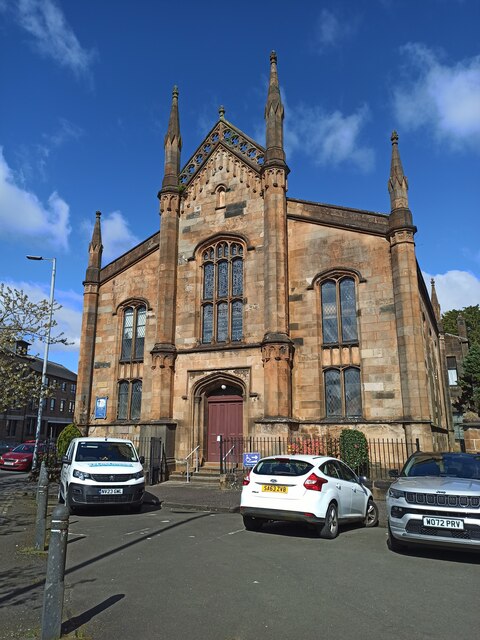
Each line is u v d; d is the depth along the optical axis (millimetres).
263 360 19859
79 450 14516
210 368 21406
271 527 11391
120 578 7062
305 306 20781
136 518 12609
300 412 19828
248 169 23078
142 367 24062
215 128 24625
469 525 8031
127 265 25312
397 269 19078
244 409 20500
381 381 18844
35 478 22391
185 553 8602
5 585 6750
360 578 7117
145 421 21656
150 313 24141
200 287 23078
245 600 6102
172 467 20953
